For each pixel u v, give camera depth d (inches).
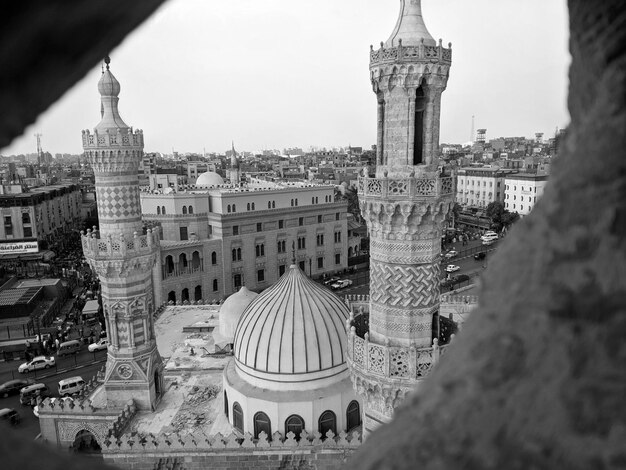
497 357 166.7
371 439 194.7
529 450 150.9
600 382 147.2
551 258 164.9
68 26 125.0
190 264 3489.2
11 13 112.4
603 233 153.7
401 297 938.1
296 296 1424.7
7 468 143.4
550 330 158.9
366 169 967.6
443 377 182.1
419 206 887.7
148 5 136.1
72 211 7854.3
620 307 148.2
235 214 3678.6
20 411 2170.3
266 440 1295.5
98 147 1482.5
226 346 1948.8
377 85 926.4
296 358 1362.0
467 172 7421.3
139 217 1605.6
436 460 161.8
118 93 1547.7
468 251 5137.8
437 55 877.2
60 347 2743.6
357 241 5049.2
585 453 143.9
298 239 4099.4
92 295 3715.6
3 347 2758.4
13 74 131.1
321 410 1353.3
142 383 1574.8
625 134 152.8
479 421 160.9
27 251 4997.5
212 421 1503.4
